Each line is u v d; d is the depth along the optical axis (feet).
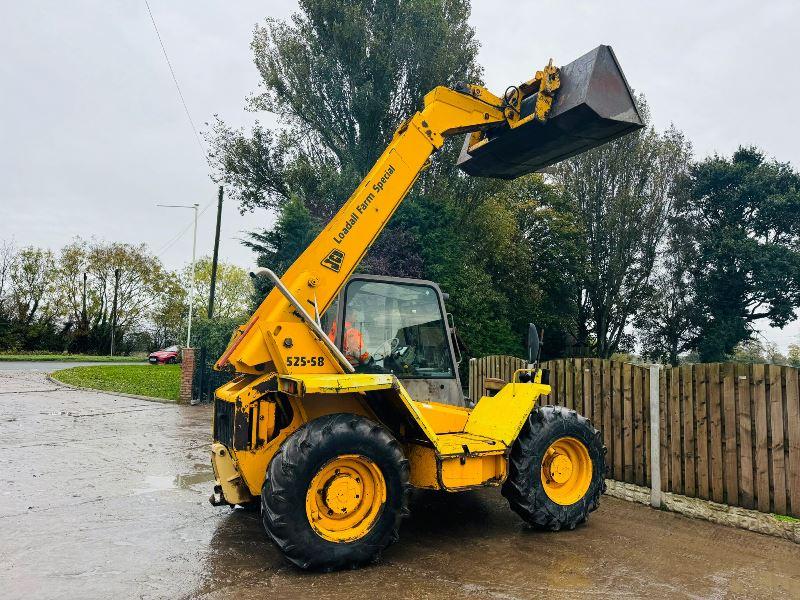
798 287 99.19
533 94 17.06
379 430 13.23
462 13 71.36
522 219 94.17
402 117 69.41
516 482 15.55
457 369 17.16
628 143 95.25
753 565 13.38
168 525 15.98
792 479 15.62
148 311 179.32
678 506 18.02
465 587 11.89
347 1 69.00
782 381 15.98
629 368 20.47
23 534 15.05
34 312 166.71
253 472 13.57
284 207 60.75
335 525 12.87
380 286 16.24
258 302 59.36
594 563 13.42
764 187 105.09
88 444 28.45
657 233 96.73
